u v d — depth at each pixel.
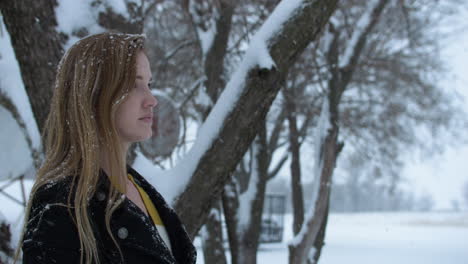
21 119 2.62
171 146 4.50
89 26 2.08
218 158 2.07
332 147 3.51
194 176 2.05
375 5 3.87
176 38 7.64
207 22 4.08
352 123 9.34
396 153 10.13
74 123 1.06
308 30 2.21
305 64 5.62
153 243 1.06
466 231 27.70
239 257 3.75
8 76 2.62
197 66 7.29
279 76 2.14
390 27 7.42
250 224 3.76
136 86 1.14
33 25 2.00
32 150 2.59
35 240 0.94
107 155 1.10
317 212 3.40
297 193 4.22
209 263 3.77
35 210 1.00
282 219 17.12
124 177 1.08
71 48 1.14
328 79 3.74
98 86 1.07
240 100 2.10
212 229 3.80
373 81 8.83
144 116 1.15
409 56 8.62
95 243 0.96
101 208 1.03
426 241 19.31
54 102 1.12
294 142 4.31
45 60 2.01
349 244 16.98
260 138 3.95
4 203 3.51
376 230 27.80
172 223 1.34
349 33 5.47
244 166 6.10
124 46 1.12
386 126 9.67
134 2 2.27
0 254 1.95
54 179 1.02
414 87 9.27
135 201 1.25
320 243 3.84
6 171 3.25
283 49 2.15
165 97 4.50
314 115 6.51
